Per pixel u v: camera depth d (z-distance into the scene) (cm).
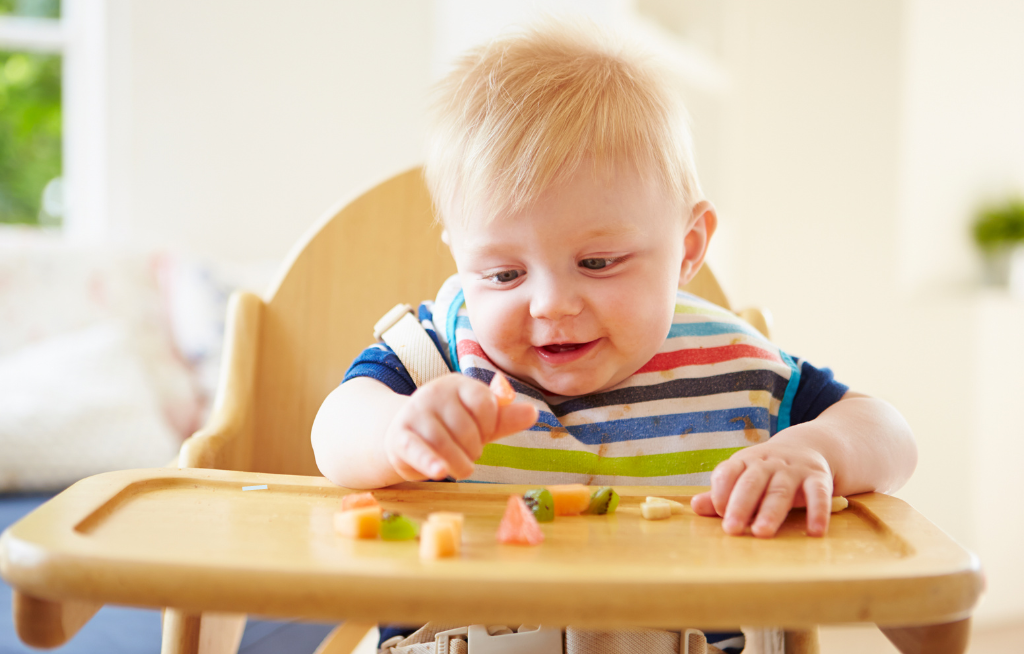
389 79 216
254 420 82
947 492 218
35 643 35
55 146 212
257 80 206
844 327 227
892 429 60
